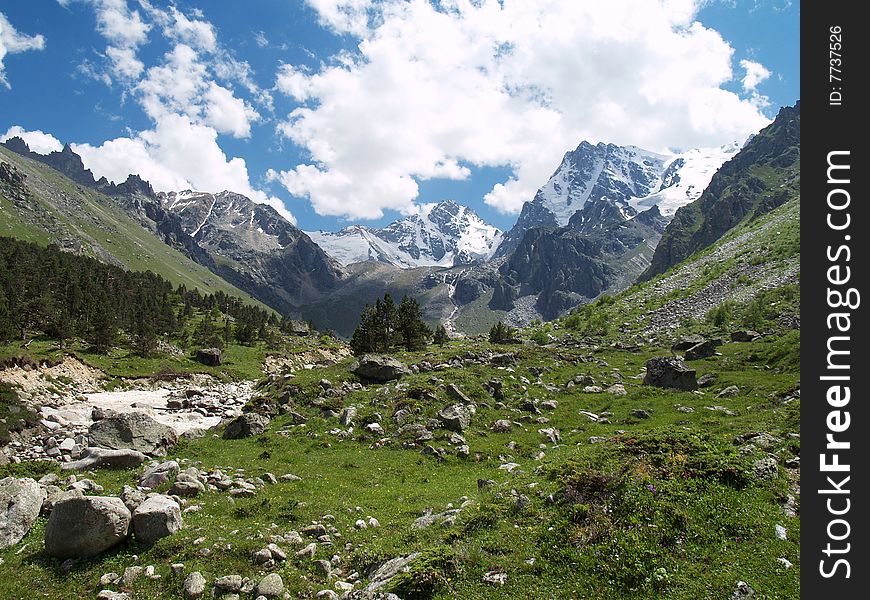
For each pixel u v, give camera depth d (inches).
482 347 2625.5
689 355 2493.8
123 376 3174.2
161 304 6215.6
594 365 2346.2
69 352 3265.3
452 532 705.6
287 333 7066.9
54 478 992.9
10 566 685.9
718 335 3161.9
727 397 1648.6
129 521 736.3
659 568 569.9
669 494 684.1
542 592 572.1
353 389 1856.5
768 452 827.4
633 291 5526.6
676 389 1819.6
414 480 1101.1
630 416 1539.1
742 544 604.7
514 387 1823.3
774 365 1983.3
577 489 730.2
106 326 3730.3
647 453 797.2
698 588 543.8
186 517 829.8
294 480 1074.7
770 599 522.9
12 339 3368.6
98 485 972.6
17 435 1427.2
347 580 671.1
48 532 722.8
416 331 3622.0
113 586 644.1
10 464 1147.3
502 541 668.1
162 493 937.5
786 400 1391.5
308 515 858.8
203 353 4074.8
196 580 641.0
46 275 5506.9
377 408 1614.2
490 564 624.4
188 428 1788.9
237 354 4670.3
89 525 705.6
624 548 604.7
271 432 1483.8
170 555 704.4
